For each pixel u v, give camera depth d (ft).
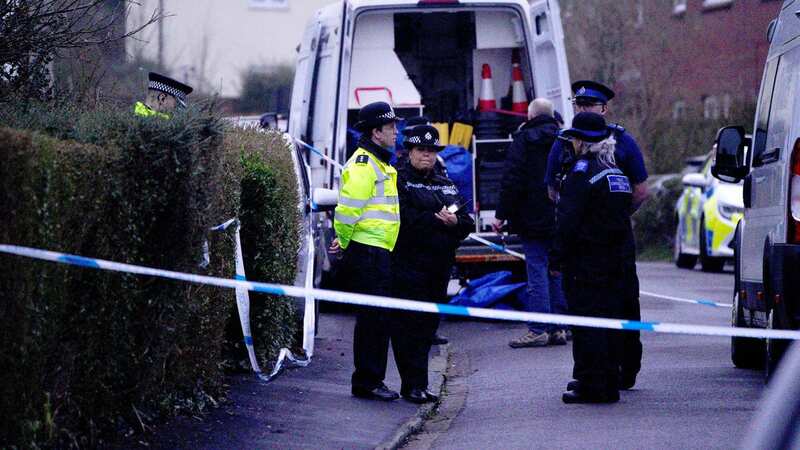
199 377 69.00
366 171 76.33
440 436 69.72
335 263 82.02
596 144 76.54
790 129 74.33
